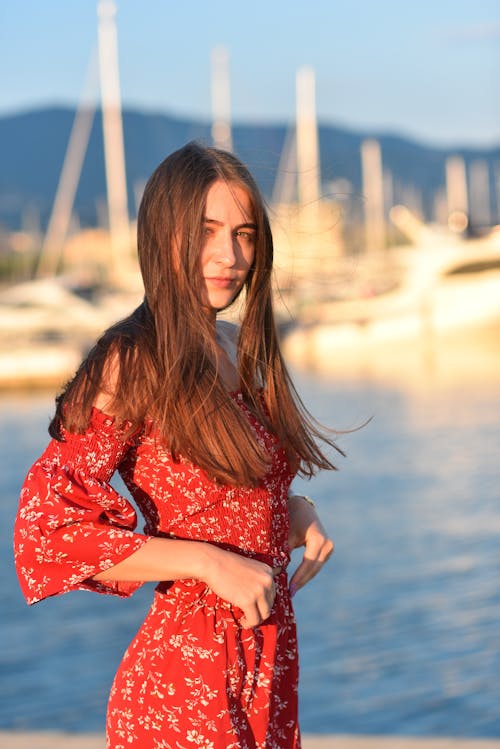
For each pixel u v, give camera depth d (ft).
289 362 169.27
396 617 40.22
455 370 150.20
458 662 34.14
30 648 38.06
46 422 114.11
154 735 7.16
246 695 7.27
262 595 6.80
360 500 67.87
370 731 28.53
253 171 7.75
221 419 7.09
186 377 7.03
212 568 6.75
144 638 7.34
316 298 176.04
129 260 172.35
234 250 7.48
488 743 13.99
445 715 29.04
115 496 6.93
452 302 175.42
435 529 58.08
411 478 75.31
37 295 151.23
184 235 7.21
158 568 6.75
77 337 147.74
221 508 7.21
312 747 14.01
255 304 7.69
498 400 116.78
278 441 7.63
